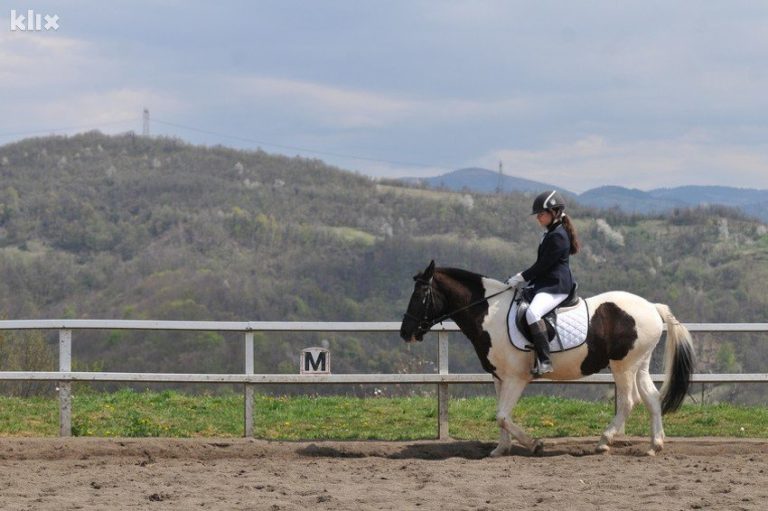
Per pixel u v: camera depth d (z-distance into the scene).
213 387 16.16
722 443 10.55
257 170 104.44
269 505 7.38
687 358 10.12
